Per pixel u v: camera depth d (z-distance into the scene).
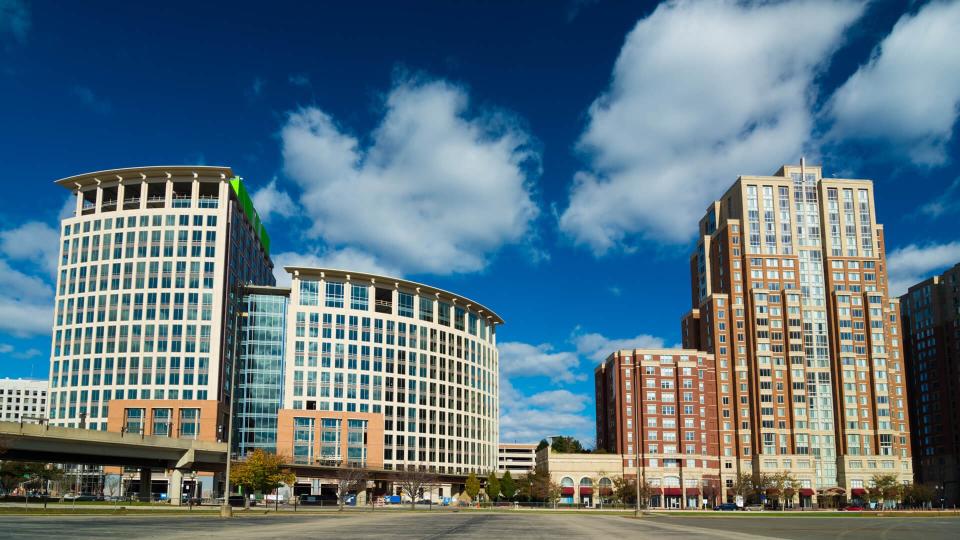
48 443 111.31
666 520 99.69
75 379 179.62
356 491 185.88
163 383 177.75
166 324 180.62
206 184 192.62
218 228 185.75
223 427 184.50
